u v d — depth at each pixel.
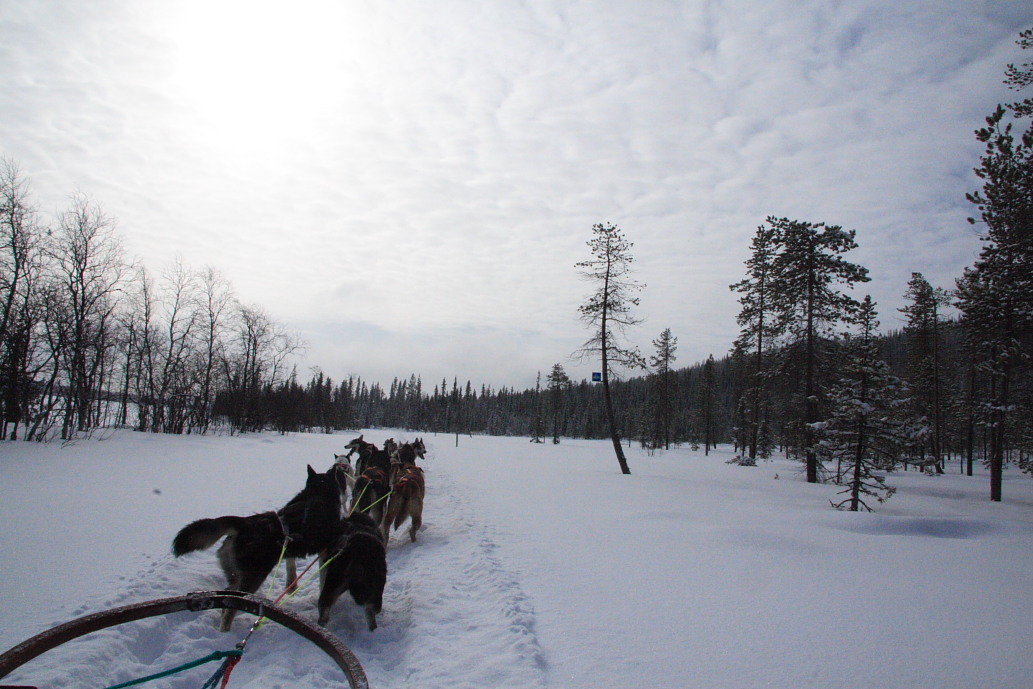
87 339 29.56
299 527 5.45
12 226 24.69
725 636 4.74
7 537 7.45
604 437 95.88
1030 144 10.41
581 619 5.16
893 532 9.51
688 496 13.96
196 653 4.48
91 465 16.83
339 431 87.56
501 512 11.09
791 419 28.84
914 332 37.91
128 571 6.20
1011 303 13.73
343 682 4.11
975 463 43.75
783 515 10.93
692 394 100.62
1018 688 3.79
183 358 41.28
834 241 22.62
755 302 31.66
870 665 4.16
